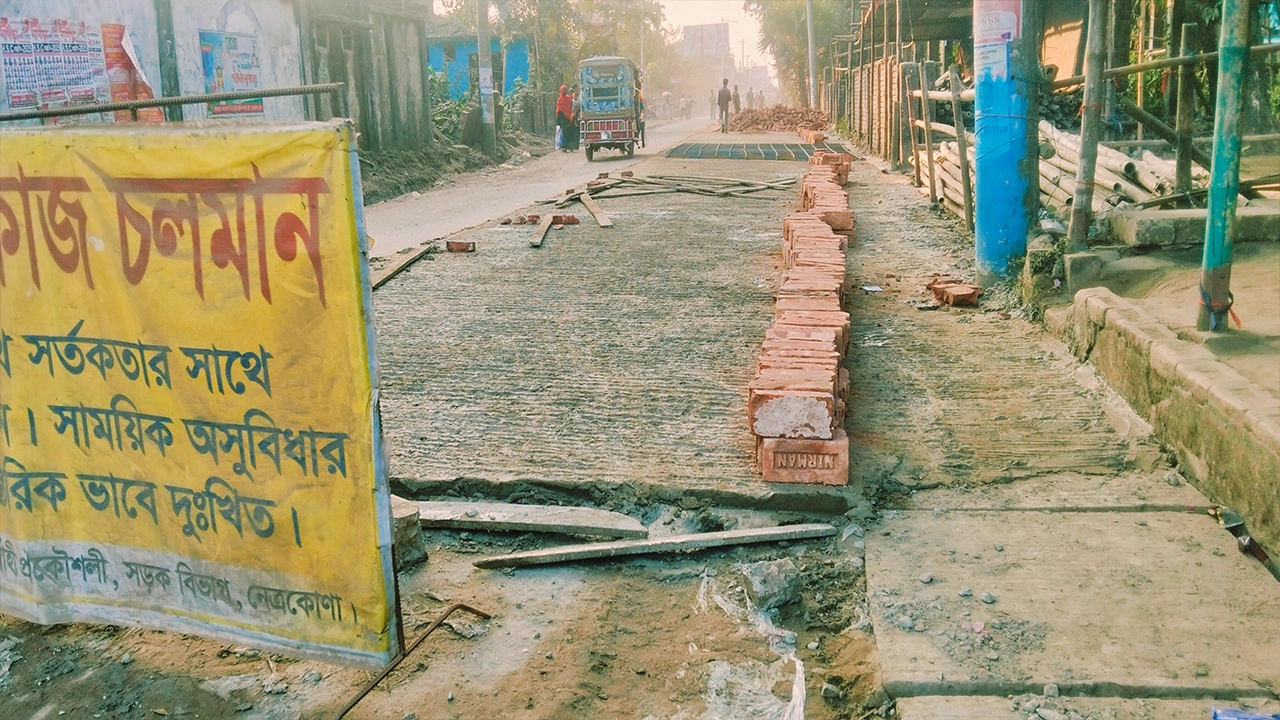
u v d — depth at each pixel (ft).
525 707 9.71
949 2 67.51
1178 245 21.06
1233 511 12.76
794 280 20.54
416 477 14.37
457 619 11.25
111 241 9.13
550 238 33.53
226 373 9.04
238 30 45.14
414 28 70.90
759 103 249.75
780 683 10.13
